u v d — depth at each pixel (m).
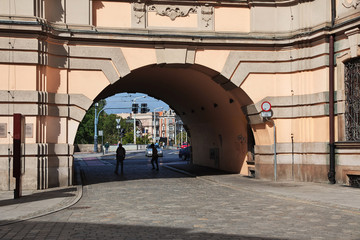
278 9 18.39
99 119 101.19
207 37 17.69
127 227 8.77
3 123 15.42
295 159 18.11
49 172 15.95
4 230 8.45
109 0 17.30
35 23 15.43
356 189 14.99
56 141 16.27
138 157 50.44
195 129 28.91
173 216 10.04
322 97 17.17
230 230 8.41
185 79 21.67
